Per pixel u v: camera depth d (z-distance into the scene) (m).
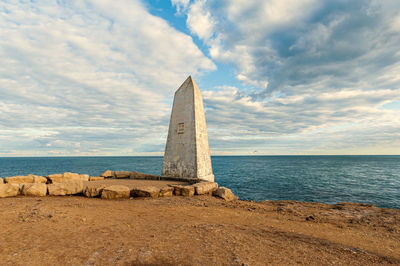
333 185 32.16
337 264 3.78
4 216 5.95
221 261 3.64
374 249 4.84
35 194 10.33
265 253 4.11
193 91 16.83
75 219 6.01
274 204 11.47
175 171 16.58
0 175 46.06
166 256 3.79
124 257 3.70
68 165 83.69
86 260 3.55
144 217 6.82
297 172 53.47
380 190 28.31
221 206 9.75
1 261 3.39
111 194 10.64
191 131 16.36
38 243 4.25
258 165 84.38
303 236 5.53
